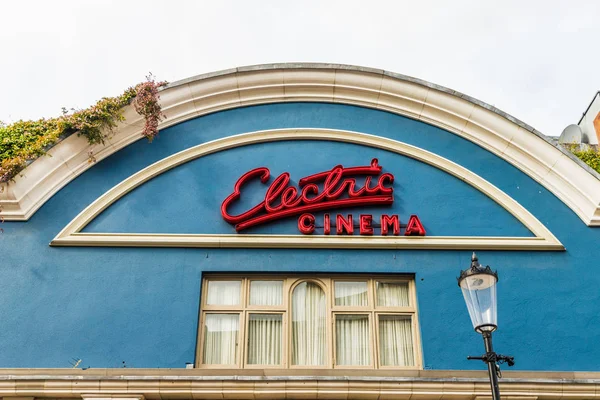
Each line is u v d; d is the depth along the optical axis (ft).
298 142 46.32
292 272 41.96
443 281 41.70
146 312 40.09
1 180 41.98
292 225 43.16
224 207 43.11
